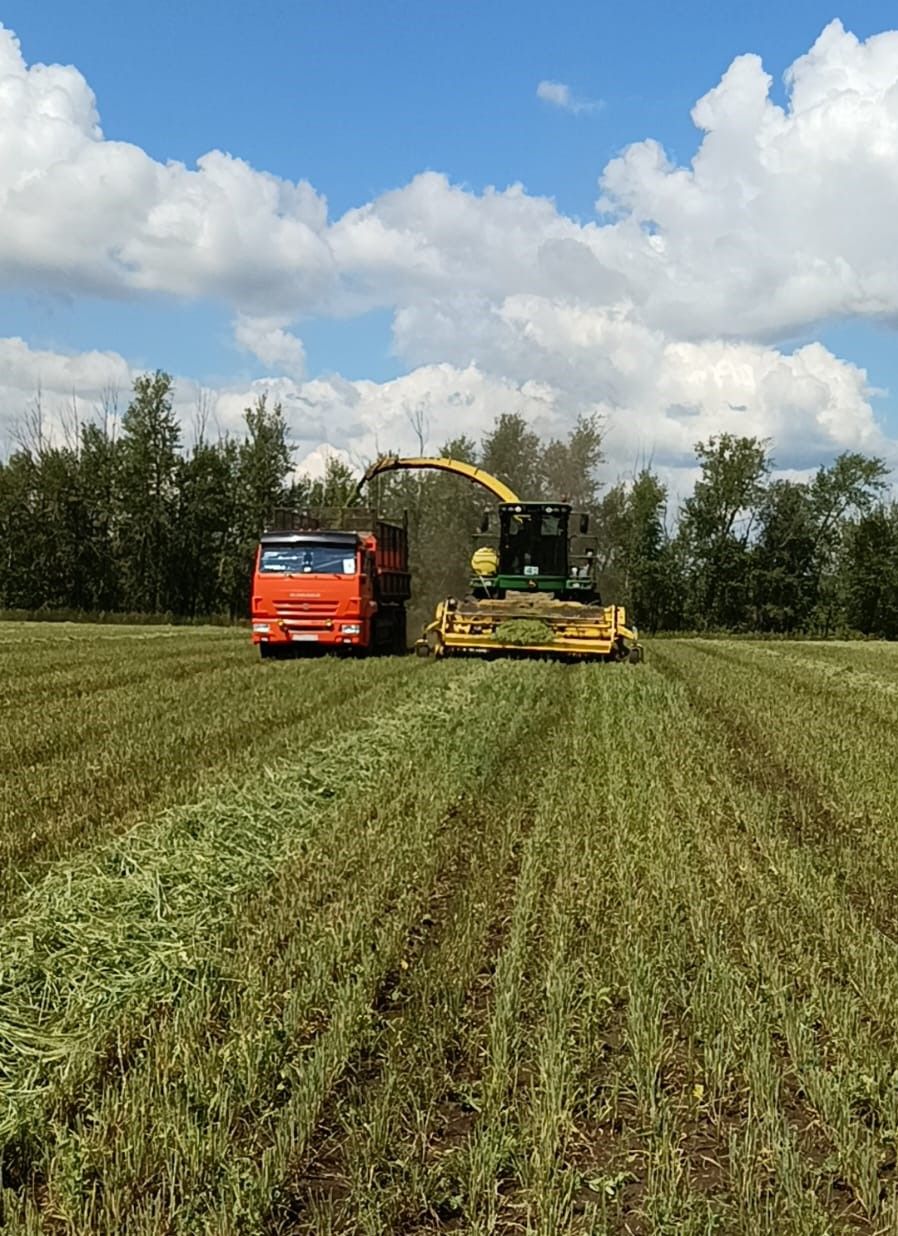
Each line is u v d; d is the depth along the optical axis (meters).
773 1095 5.18
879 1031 5.91
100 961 6.62
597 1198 4.59
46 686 20.78
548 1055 5.41
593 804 10.84
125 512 68.31
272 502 69.44
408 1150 4.80
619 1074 5.48
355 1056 5.61
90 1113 5.00
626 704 18.03
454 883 8.59
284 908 7.57
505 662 24.42
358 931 7.05
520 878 8.30
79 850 9.13
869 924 7.42
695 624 72.75
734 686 22.33
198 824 9.70
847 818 10.66
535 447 71.75
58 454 67.75
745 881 8.43
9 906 7.53
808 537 72.12
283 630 25.75
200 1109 4.97
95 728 15.40
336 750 13.45
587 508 71.94
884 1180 4.70
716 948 6.94
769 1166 4.79
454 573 48.69
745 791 11.73
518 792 11.46
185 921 7.34
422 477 70.12
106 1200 4.32
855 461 72.62
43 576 67.50
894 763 13.56
